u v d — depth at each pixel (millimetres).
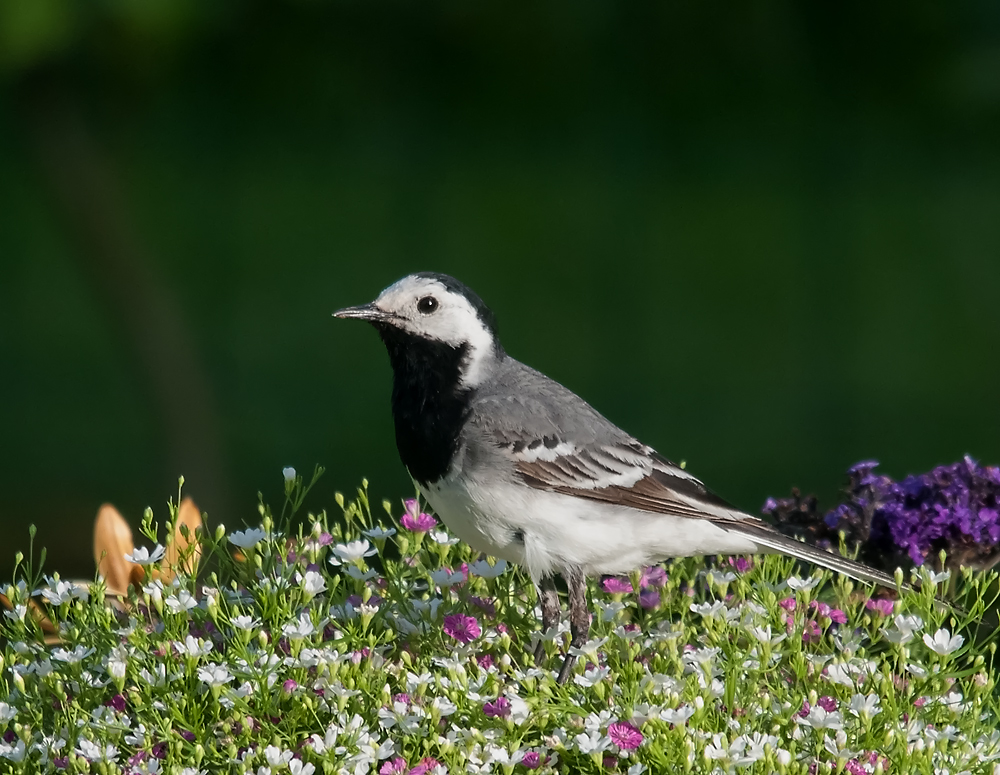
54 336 24016
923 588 6031
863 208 27516
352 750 5109
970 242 26406
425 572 6652
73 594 6059
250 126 27656
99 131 13297
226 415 19938
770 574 7059
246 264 25656
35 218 26453
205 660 5734
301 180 28062
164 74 12094
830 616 6359
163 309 13664
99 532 6918
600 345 22859
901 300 24531
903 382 21203
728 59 14719
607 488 6984
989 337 23000
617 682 5660
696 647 6457
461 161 28391
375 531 6574
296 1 11961
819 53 15539
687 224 27375
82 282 25328
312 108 16938
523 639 6586
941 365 21906
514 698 5457
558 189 28547
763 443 18875
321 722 5457
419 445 7129
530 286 25406
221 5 11234
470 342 7156
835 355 22391
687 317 24125
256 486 17328
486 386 7148
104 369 22641
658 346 22875
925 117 17188
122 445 19453
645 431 19469
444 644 6094
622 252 26500
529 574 7059
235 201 28016
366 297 24562
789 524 8016
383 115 25688
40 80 12297
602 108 22922
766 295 25000
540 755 5262
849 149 27219
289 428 19531
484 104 15156
